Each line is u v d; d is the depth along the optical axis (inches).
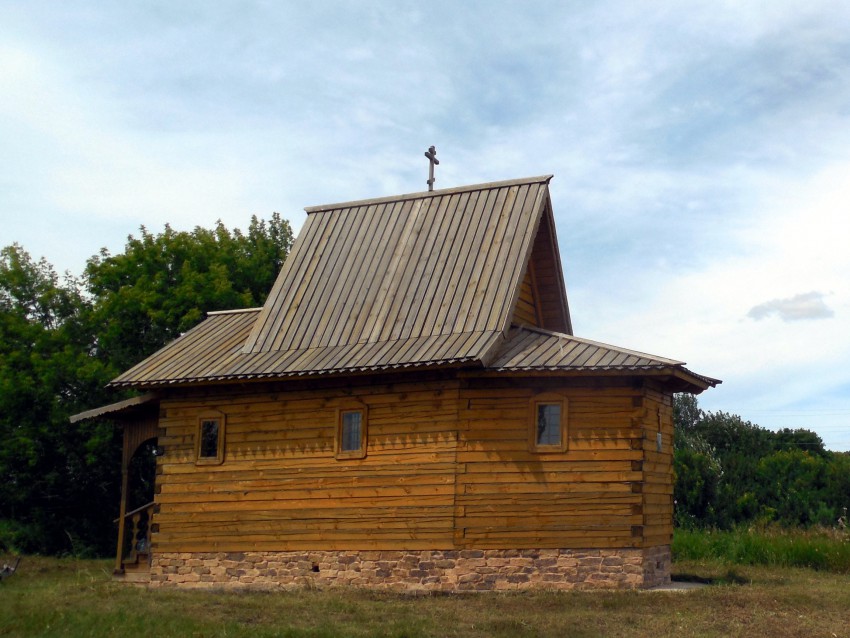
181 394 944.9
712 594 737.0
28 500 1637.6
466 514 808.9
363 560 839.7
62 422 1595.7
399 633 612.1
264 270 1855.3
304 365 866.1
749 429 2377.0
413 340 859.4
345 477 857.5
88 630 638.5
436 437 826.2
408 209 991.6
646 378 800.3
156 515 931.3
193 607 733.9
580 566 785.6
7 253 1866.4
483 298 869.8
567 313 1016.2
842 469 1722.4
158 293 1727.4
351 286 946.7
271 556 878.4
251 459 901.8
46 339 1704.0
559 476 796.6
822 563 978.7
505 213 934.4
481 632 621.3
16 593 831.7
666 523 849.5
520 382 815.1
